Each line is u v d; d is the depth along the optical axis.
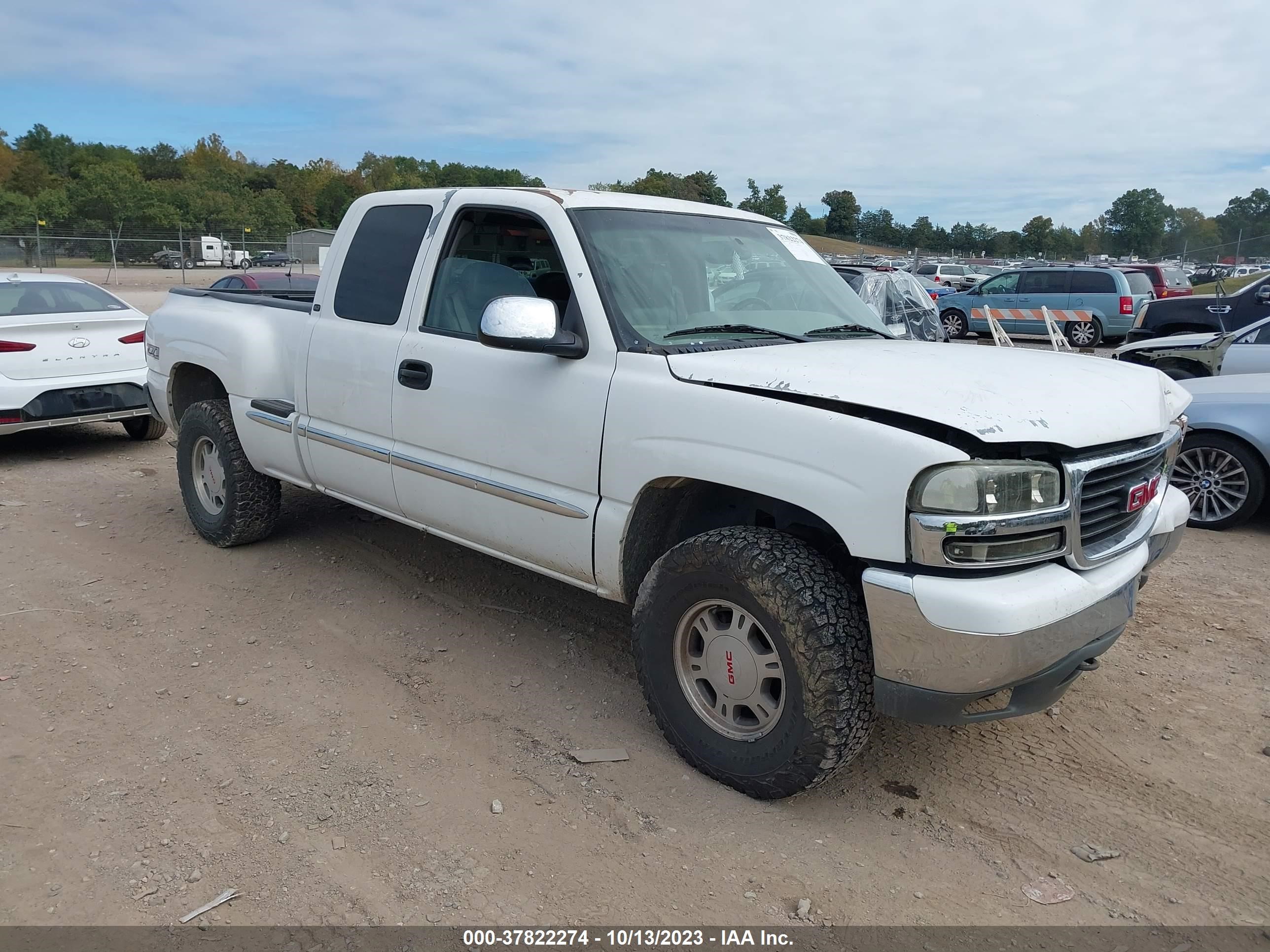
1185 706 3.93
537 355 3.59
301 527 5.95
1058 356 3.66
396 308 4.26
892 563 2.69
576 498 3.49
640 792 3.20
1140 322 14.01
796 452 2.84
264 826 2.98
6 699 3.77
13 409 7.63
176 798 3.12
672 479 3.24
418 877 2.76
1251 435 6.36
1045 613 2.65
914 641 2.68
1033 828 3.07
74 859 2.81
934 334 11.79
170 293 6.14
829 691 2.84
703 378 3.12
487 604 4.82
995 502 2.60
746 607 3.00
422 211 4.25
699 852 2.89
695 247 3.90
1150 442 3.21
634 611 3.40
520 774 3.31
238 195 88.50
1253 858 2.93
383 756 3.40
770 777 3.04
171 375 5.73
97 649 4.24
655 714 3.39
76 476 7.51
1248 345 8.24
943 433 2.65
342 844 2.90
